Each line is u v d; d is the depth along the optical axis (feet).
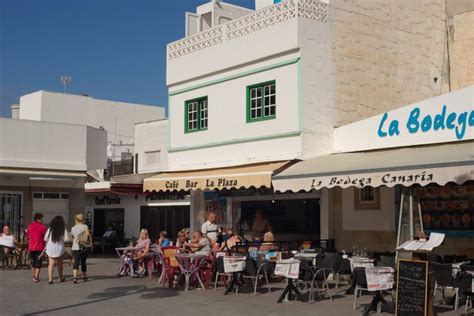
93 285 53.88
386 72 62.85
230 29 64.39
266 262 48.57
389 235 54.85
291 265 43.39
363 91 60.85
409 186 43.96
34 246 56.75
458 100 47.32
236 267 47.32
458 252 50.42
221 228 63.62
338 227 59.16
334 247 58.95
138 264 61.26
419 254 35.60
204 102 68.80
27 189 78.95
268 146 59.67
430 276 34.63
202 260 50.65
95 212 120.78
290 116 57.47
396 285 36.42
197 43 68.80
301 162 54.49
